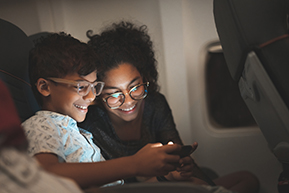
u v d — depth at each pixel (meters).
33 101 1.20
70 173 0.71
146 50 1.36
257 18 0.81
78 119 0.96
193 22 1.74
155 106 1.43
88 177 0.72
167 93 1.82
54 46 0.93
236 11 0.82
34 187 0.36
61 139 0.85
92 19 1.77
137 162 0.75
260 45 0.80
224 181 1.45
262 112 0.97
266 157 1.81
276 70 0.80
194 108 1.82
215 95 1.81
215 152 1.84
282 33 0.80
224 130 1.83
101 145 1.26
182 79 1.79
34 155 0.74
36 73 0.94
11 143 0.38
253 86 0.91
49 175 0.39
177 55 1.76
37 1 1.73
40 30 1.75
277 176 1.80
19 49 1.18
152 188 0.62
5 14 1.74
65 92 0.91
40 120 0.84
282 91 0.82
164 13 1.73
